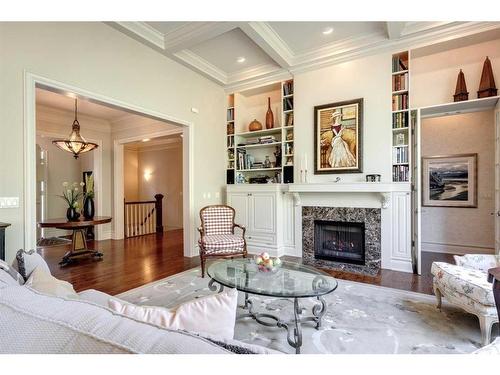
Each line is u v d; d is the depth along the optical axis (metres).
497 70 3.45
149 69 3.71
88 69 2.99
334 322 2.24
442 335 2.02
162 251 4.93
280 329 2.15
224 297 0.94
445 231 4.55
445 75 3.73
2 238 2.12
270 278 2.28
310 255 4.32
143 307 0.95
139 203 6.94
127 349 0.59
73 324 0.66
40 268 1.59
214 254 3.54
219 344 0.76
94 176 6.18
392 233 3.70
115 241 5.97
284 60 4.05
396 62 3.72
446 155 4.54
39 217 6.80
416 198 3.49
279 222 4.48
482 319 1.90
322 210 4.21
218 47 3.94
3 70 2.35
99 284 3.19
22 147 2.45
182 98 4.27
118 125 6.21
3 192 2.34
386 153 3.71
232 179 5.12
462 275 2.18
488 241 4.24
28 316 0.68
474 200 4.34
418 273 3.44
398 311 2.43
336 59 3.99
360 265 3.89
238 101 5.16
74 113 5.64
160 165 8.90
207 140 4.81
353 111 3.91
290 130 4.60
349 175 3.98
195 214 4.57
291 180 4.49
